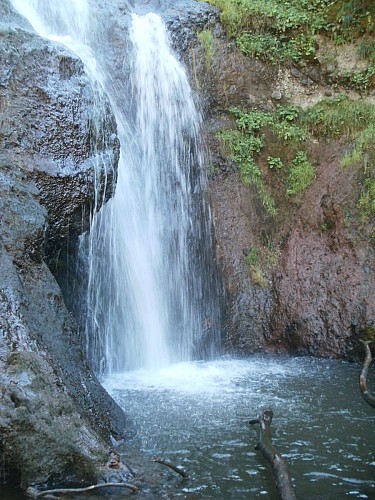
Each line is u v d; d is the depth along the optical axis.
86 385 5.75
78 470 4.91
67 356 5.71
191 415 6.57
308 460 5.55
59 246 6.90
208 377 8.25
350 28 11.62
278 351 10.12
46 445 4.84
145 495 4.78
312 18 11.73
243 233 10.76
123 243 8.92
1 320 5.22
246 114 11.48
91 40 10.07
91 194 6.96
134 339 8.85
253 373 8.56
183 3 11.59
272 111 11.66
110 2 10.58
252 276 10.53
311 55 11.68
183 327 9.64
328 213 10.48
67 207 6.72
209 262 10.31
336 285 9.98
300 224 10.71
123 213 9.02
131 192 9.25
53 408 4.97
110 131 7.41
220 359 9.64
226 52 11.55
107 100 7.49
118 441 5.71
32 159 6.54
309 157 11.23
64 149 6.77
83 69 7.20
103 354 8.34
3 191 6.04
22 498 4.64
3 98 6.59
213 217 10.66
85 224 7.02
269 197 11.09
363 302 9.67
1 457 4.78
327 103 11.55
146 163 9.78
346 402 7.18
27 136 6.59
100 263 8.45
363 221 10.18
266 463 5.45
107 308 8.48
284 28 11.71
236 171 11.12
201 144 10.94
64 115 6.82
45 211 6.36
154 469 5.23
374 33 11.55
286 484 4.89
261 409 6.83
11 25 7.08
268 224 10.91
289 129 11.35
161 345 9.24
